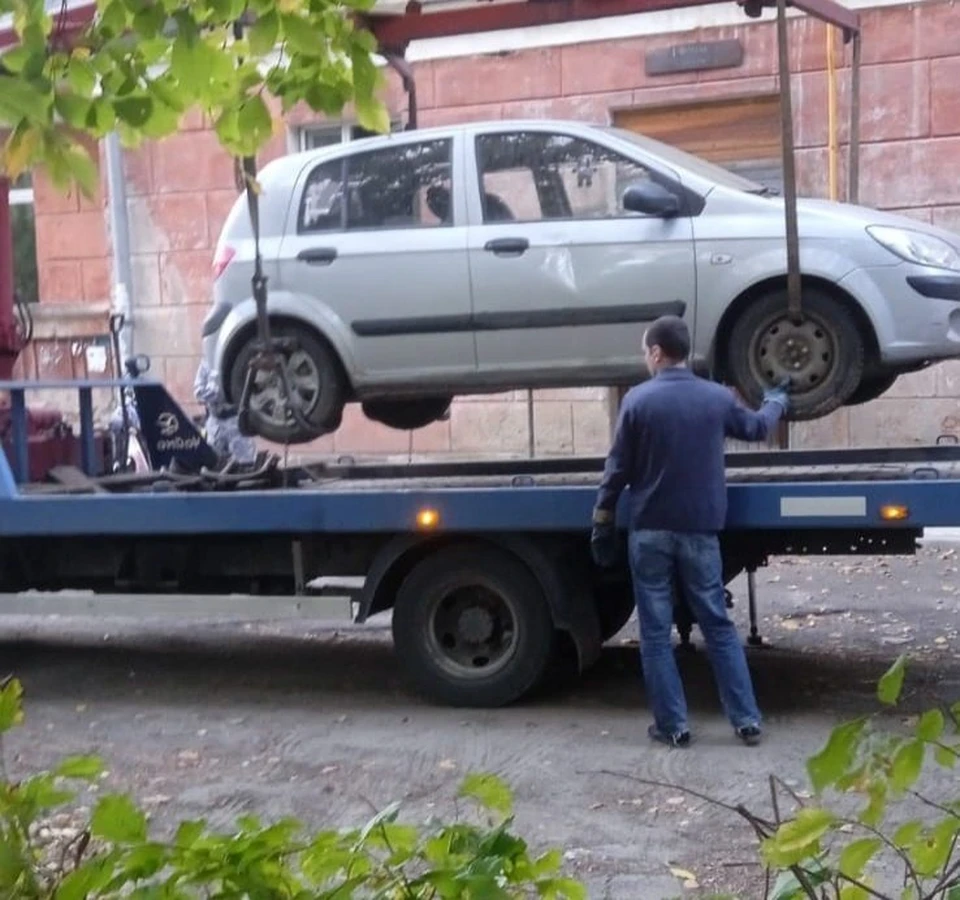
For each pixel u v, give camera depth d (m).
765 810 5.80
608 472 6.88
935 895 2.24
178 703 7.99
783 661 8.38
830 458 8.05
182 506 7.91
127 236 16.30
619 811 5.88
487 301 8.43
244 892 2.20
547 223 8.39
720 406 6.84
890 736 2.20
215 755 6.92
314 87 3.70
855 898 2.25
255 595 8.16
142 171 16.17
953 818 2.24
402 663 7.74
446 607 7.73
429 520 7.47
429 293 8.53
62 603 8.38
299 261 8.73
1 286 9.00
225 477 8.52
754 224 7.98
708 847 5.42
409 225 8.66
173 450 9.55
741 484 7.14
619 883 5.06
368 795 6.18
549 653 7.54
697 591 6.83
